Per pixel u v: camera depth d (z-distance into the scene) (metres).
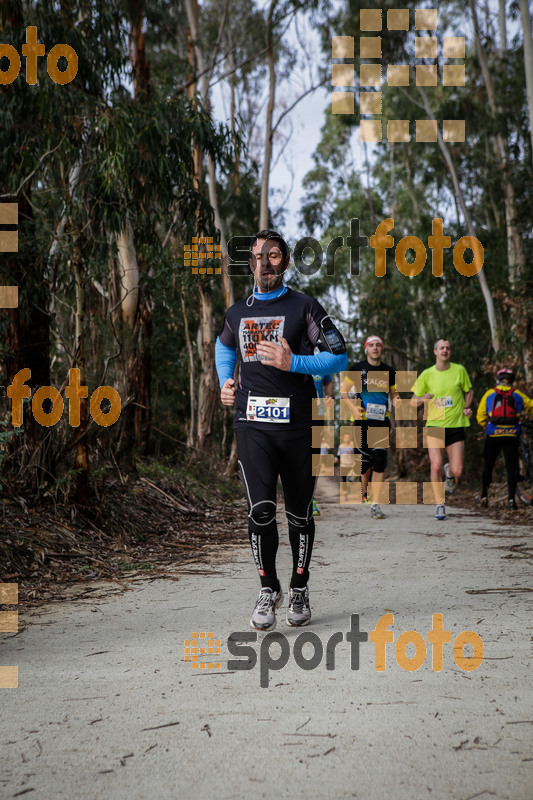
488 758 2.25
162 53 17.64
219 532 8.45
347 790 2.06
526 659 3.24
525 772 2.15
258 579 5.38
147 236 9.38
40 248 7.48
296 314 3.87
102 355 8.45
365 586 4.96
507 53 19.22
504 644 3.47
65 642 3.64
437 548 6.68
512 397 10.05
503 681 2.96
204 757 2.29
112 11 9.21
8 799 2.04
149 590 4.98
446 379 9.06
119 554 6.37
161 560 6.30
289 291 3.95
